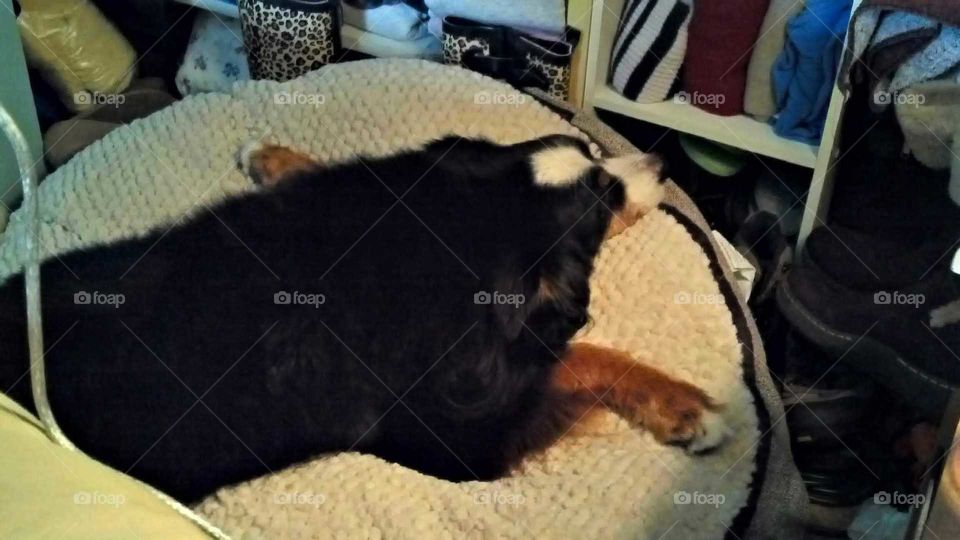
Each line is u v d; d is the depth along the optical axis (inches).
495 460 47.6
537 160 52.7
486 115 58.5
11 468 28.9
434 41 69.8
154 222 52.3
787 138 58.6
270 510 43.6
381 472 45.6
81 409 43.3
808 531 52.5
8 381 43.1
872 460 52.5
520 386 48.8
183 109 60.4
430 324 47.9
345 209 49.9
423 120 57.9
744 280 58.4
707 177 66.0
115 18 72.9
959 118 48.2
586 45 62.5
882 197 53.6
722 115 61.0
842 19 52.5
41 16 66.2
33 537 26.5
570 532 43.4
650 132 67.9
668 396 48.2
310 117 59.2
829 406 53.1
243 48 72.8
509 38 62.9
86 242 50.1
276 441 45.5
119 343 44.5
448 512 44.4
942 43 46.6
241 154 56.2
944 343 48.1
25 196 34.4
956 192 49.4
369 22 69.3
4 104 51.4
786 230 61.0
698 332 51.1
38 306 34.6
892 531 48.9
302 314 46.5
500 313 49.1
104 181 55.4
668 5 58.4
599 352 50.3
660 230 54.6
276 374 45.8
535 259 50.4
